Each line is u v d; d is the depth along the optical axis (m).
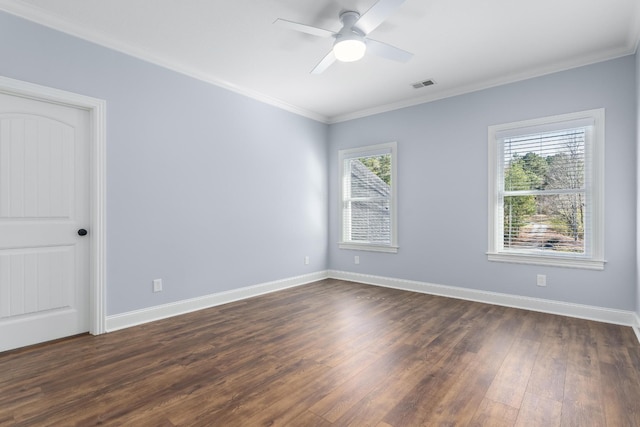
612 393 1.89
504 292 3.70
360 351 2.48
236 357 2.38
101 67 2.87
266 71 3.57
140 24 2.69
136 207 3.09
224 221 3.86
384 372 2.15
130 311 3.06
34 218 2.60
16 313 2.53
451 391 1.92
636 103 2.92
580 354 2.41
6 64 2.39
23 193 2.55
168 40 2.94
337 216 5.21
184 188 3.47
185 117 3.48
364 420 1.66
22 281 2.55
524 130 3.56
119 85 2.98
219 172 3.80
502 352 2.45
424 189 4.30
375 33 2.80
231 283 3.93
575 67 3.27
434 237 4.21
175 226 3.39
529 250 3.59
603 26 2.68
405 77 3.69
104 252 2.87
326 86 3.98
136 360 2.33
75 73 2.71
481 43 2.96
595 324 3.05
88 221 2.87
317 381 2.04
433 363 2.28
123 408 1.76
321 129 5.18
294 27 2.39
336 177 5.22
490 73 3.58
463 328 2.96
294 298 4.05
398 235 4.54
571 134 3.34
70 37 2.69
